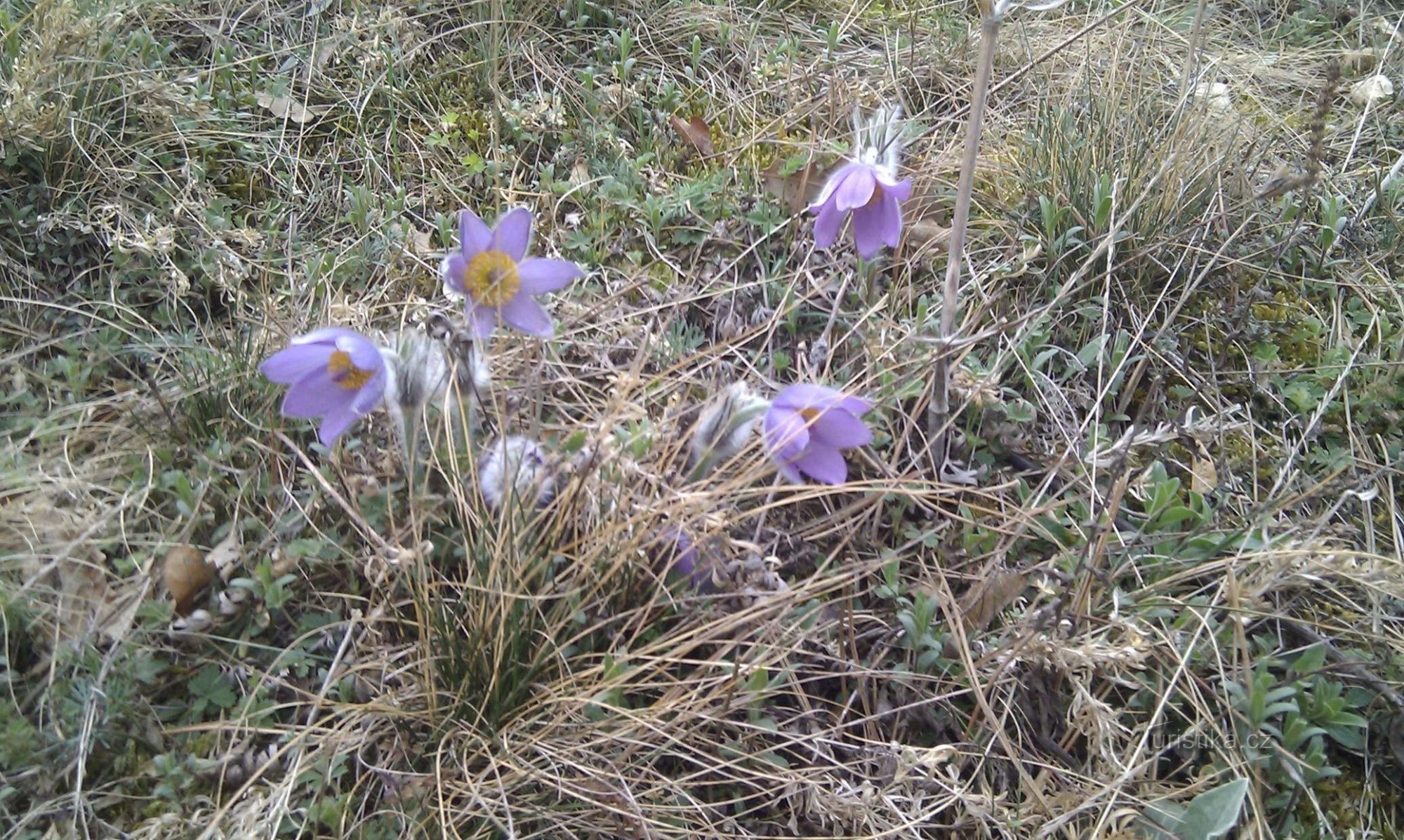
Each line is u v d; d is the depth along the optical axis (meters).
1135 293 0.65
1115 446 0.55
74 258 0.61
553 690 0.43
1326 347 0.64
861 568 0.48
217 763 0.41
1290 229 0.69
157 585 0.47
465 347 0.45
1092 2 0.92
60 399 0.54
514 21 0.79
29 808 0.40
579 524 0.46
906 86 0.81
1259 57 0.89
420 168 0.71
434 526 0.48
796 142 0.72
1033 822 0.43
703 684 0.42
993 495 0.54
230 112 0.70
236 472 0.50
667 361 0.57
